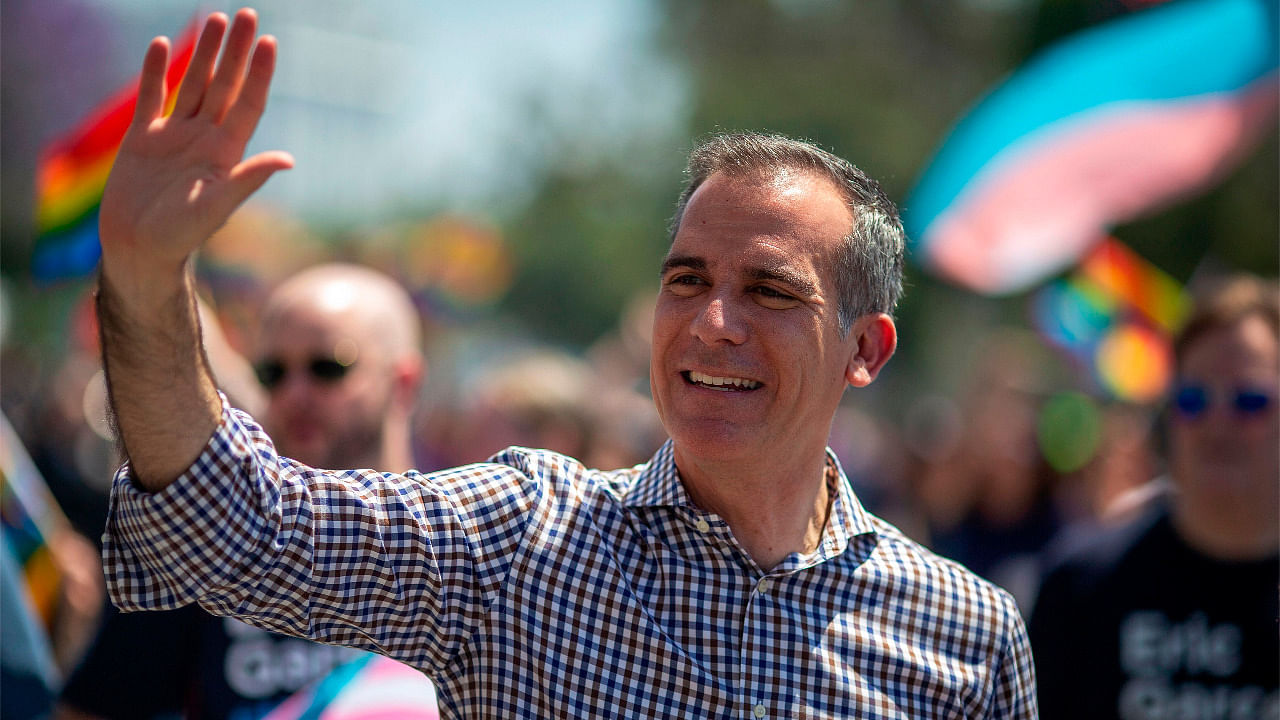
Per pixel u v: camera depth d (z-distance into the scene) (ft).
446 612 15.37
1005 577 47.83
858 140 225.35
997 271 55.88
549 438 41.60
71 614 33.99
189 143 12.67
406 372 25.64
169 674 22.34
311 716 21.86
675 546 16.47
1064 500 49.65
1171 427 25.96
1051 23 160.86
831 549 17.06
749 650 16.15
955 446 55.47
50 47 173.47
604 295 330.34
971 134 57.47
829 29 247.50
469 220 202.18
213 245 80.02
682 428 16.44
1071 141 56.03
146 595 13.76
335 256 49.78
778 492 17.07
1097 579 26.04
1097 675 25.59
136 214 12.42
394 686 22.08
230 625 22.30
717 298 16.33
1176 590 25.35
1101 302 59.77
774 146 17.31
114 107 34.50
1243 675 24.85
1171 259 139.33
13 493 32.91
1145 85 55.88
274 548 13.88
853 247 17.30
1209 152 55.11
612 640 15.78
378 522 14.85
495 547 15.75
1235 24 54.80
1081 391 52.85
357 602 14.70
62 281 34.68
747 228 16.51
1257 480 24.73
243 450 13.52
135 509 13.10
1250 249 138.00
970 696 17.30
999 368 55.06
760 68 248.73
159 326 12.70
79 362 57.16
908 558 17.67
